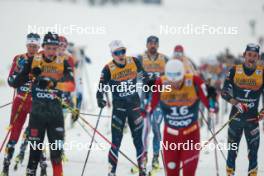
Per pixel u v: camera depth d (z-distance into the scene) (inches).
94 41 4035.4
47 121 828.0
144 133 951.0
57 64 838.5
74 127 1513.3
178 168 778.2
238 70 892.6
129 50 3757.4
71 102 1244.5
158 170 1005.8
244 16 5354.3
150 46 1151.6
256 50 871.7
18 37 3969.0
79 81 1158.3
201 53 3750.0
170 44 4067.4
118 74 914.1
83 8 5634.8
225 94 889.5
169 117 765.3
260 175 977.5
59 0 6077.8
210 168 1032.2
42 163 916.0
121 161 1105.4
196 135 759.7
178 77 729.0
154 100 778.8
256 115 892.0
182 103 750.5
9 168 1009.5
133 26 4778.5
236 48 3966.5
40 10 5162.4
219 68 1817.2
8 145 928.9
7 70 2829.7
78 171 1004.6
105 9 5723.4
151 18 5201.8
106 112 1807.3
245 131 893.8
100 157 1138.7
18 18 4677.7
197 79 746.8
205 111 1711.4
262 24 4923.7
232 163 898.1
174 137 765.9
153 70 1156.5
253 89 882.1
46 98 828.0
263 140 1363.2
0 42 3759.8
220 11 5713.6
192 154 754.2
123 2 6446.9
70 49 1553.9
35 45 965.2
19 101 951.0
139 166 913.5
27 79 847.1
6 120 1549.0
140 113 916.0
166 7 6033.5
